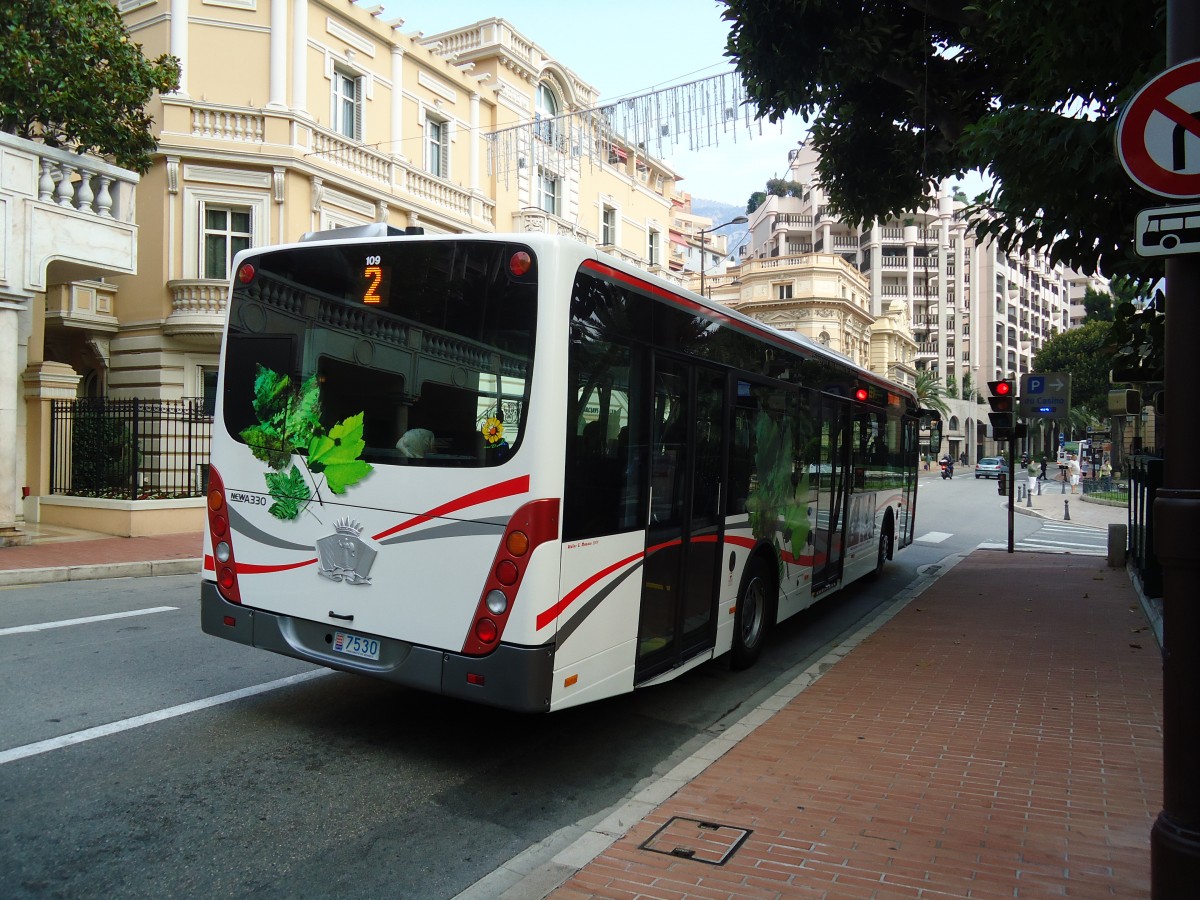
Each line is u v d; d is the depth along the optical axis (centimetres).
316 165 2006
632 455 515
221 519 543
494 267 461
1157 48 649
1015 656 756
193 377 1972
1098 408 6594
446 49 2700
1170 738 291
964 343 9319
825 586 905
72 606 895
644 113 1102
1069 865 368
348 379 499
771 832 397
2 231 1215
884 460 1173
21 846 374
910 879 354
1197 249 285
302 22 1991
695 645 608
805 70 1063
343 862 375
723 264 8650
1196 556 284
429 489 466
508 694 438
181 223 1909
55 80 1368
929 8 980
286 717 561
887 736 539
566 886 346
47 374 1541
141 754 486
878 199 1340
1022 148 682
